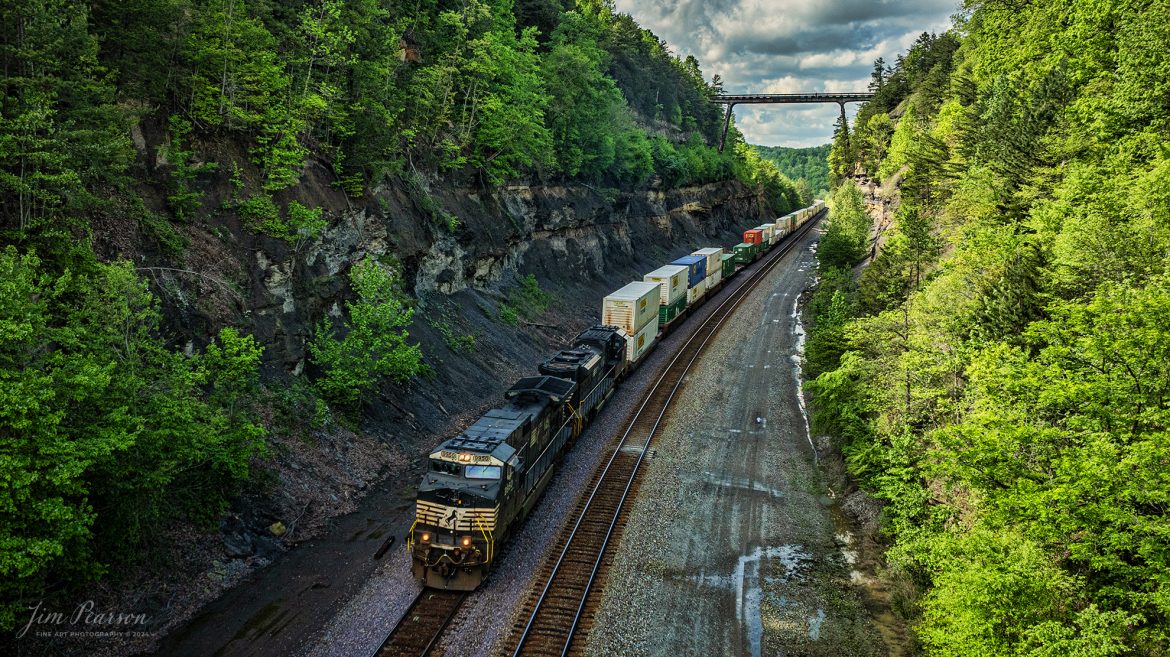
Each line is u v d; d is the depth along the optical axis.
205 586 15.84
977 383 15.48
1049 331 13.94
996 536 13.09
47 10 17.86
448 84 40.62
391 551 18.52
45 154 16.03
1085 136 25.34
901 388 20.67
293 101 27.97
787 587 17.67
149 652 13.63
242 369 18.42
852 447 23.16
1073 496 11.05
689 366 39.66
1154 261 15.24
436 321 34.00
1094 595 11.84
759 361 41.56
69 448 11.69
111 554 14.55
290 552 18.05
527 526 20.45
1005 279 18.77
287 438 21.56
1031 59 38.75
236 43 26.38
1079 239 16.67
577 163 56.16
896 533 18.70
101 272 15.87
